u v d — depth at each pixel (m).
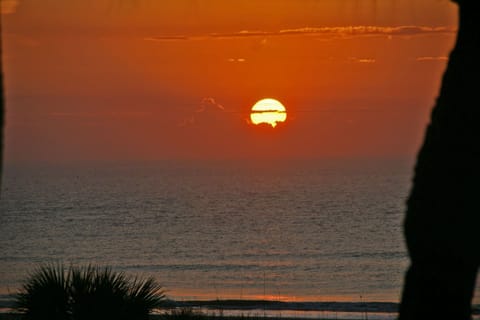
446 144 17.89
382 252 183.00
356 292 123.12
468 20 18.09
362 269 154.62
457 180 17.75
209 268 161.88
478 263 17.88
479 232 17.69
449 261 17.81
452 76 18.14
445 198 17.75
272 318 70.94
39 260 178.88
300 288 130.00
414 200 18.16
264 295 119.62
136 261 177.50
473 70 17.95
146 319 40.91
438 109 18.22
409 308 18.34
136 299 40.59
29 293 40.38
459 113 17.88
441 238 17.73
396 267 156.38
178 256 187.12
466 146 17.75
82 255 190.38
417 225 18.00
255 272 154.50
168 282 140.12
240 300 98.69
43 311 39.78
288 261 171.75
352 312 82.81
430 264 17.97
